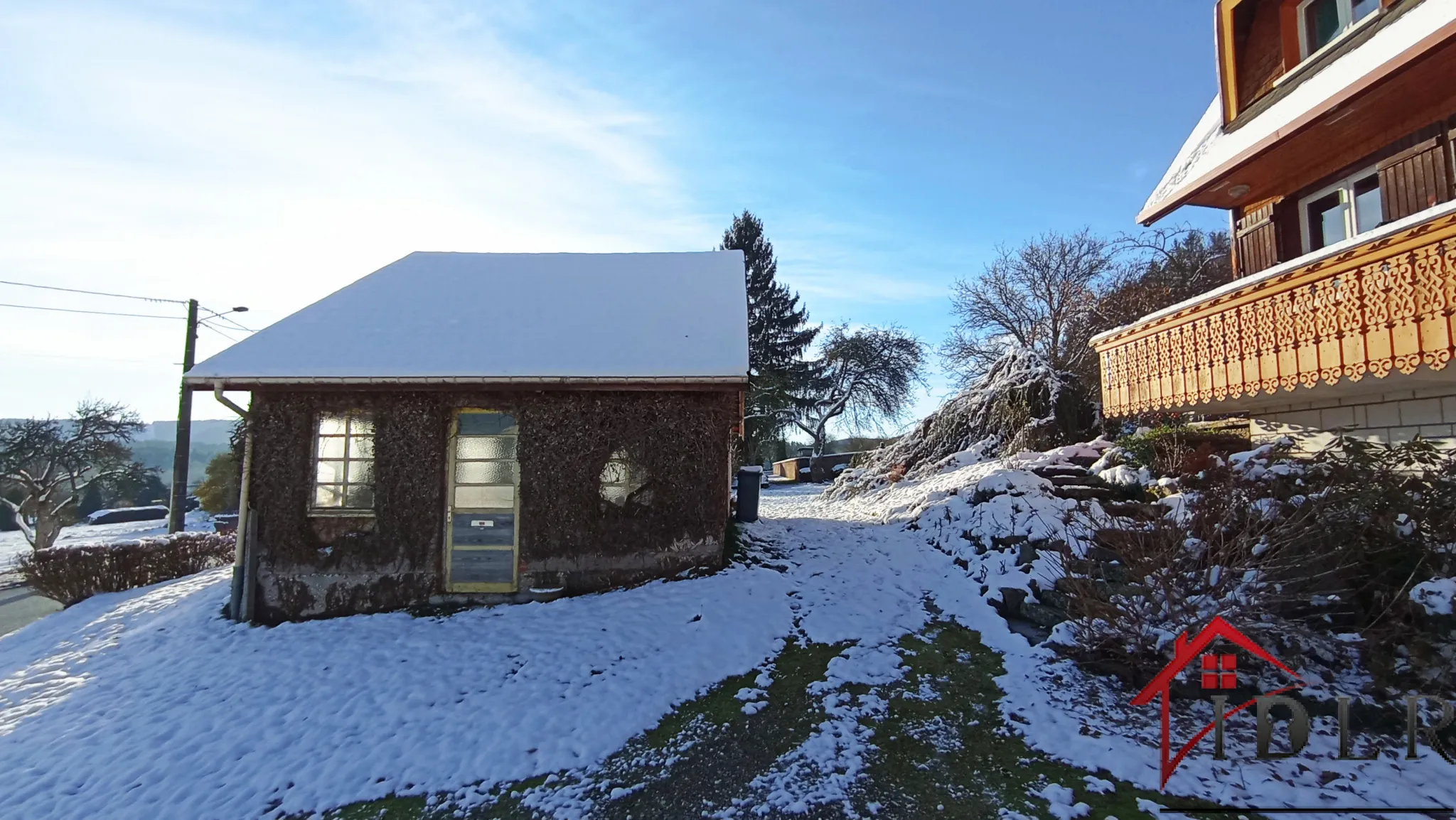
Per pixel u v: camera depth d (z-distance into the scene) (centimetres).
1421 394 573
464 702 564
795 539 1027
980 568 757
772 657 613
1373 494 465
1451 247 436
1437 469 480
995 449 1385
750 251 3747
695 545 828
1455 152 535
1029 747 433
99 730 552
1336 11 673
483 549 823
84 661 721
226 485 3092
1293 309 562
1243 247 776
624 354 860
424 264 1173
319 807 430
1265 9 752
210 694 610
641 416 830
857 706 507
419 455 819
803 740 465
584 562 819
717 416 838
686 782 426
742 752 456
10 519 3334
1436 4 525
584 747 479
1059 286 2589
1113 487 863
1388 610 435
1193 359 681
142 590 1064
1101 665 519
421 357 841
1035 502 802
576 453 822
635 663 614
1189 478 644
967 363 2791
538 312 991
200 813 432
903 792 393
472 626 730
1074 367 2223
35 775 489
